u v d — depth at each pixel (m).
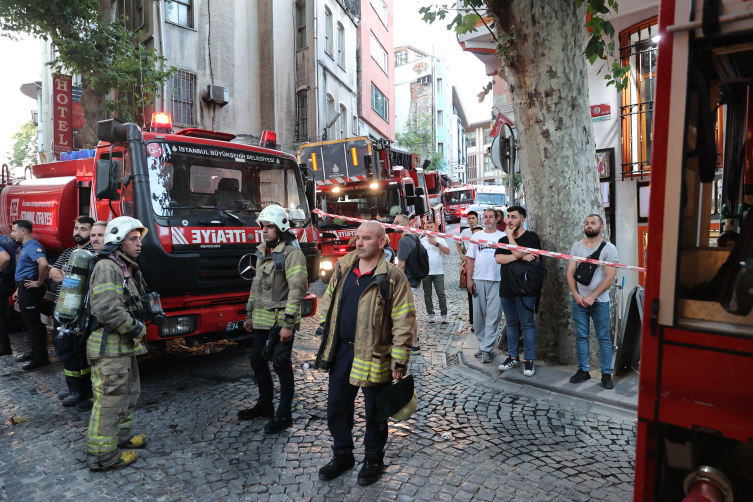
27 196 6.45
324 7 17.81
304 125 17.05
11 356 5.97
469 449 3.49
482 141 60.06
